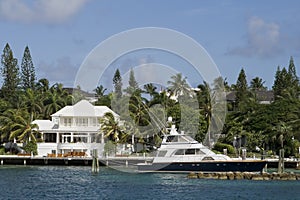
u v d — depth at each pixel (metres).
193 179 68.69
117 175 74.50
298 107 102.19
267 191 58.81
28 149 98.81
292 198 54.34
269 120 99.25
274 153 94.31
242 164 70.50
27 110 116.81
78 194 57.03
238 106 120.81
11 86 128.12
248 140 97.69
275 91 140.88
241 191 58.72
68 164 92.12
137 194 56.84
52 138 105.81
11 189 61.06
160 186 62.41
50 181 68.50
